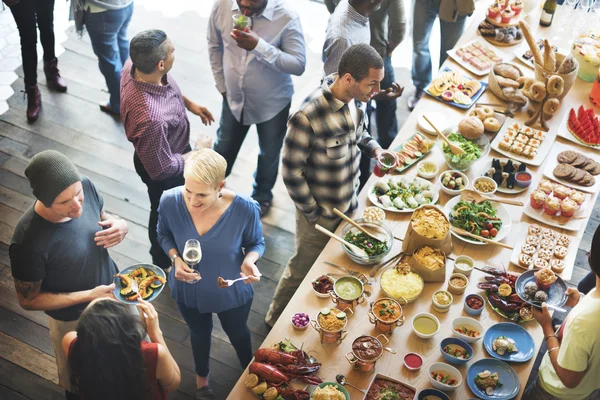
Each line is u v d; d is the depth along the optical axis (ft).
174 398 11.99
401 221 11.25
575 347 7.94
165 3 20.76
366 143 11.75
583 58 13.60
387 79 15.15
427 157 12.34
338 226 11.19
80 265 9.56
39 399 11.88
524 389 9.40
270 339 9.53
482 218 11.00
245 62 13.17
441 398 8.73
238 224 9.80
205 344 11.24
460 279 10.17
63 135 16.84
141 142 11.43
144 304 8.50
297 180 10.66
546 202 11.13
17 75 18.43
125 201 15.44
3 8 20.26
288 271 12.17
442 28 16.66
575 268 13.92
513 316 9.68
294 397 8.72
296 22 12.99
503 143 12.35
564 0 15.25
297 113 10.21
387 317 9.41
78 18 15.40
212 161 8.90
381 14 14.10
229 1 12.81
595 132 12.52
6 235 14.55
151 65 10.97
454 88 13.66
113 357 7.33
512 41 14.70
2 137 16.69
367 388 8.92
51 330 10.23
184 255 9.44
